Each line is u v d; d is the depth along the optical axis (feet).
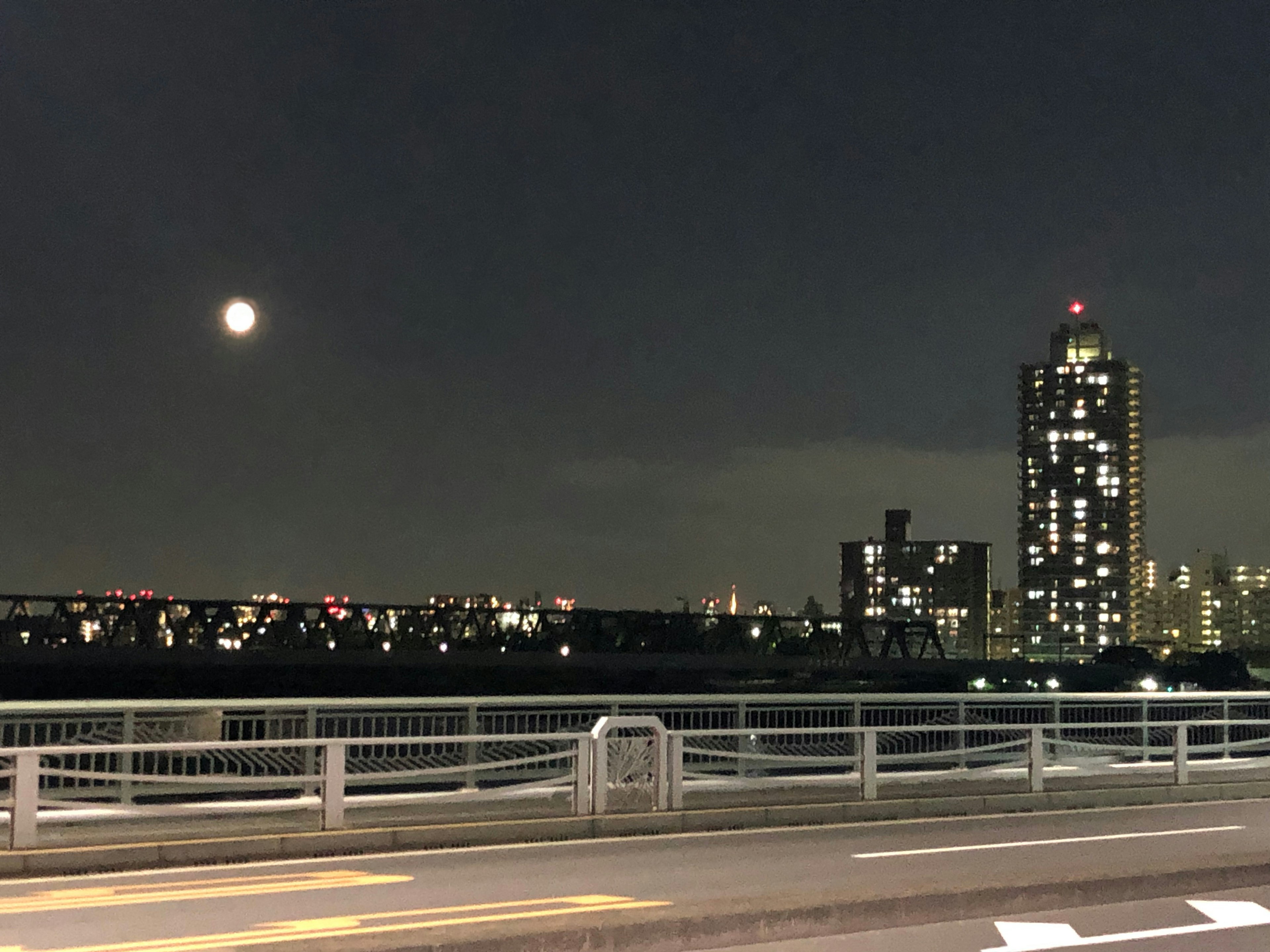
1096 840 47.80
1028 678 361.71
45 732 55.06
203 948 27.76
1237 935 30.55
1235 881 37.78
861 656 349.20
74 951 27.81
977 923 32.07
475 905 33.58
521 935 27.58
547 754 58.75
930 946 29.25
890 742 70.03
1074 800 60.23
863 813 54.65
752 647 353.92
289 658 257.14
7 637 260.42
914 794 58.39
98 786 52.80
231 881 37.81
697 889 36.22
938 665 343.26
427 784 63.82
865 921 31.35
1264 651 554.05
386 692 283.38
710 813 51.08
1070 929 31.22
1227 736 71.82
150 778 41.34
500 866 40.81
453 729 62.49
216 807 42.57
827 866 41.01
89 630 288.51
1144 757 72.64
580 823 48.29
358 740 45.39
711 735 54.54
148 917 31.81
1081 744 70.64
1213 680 445.37
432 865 41.16
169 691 264.11
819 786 59.06
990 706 73.31
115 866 39.88
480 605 397.19
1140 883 35.88
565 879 38.19
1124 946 29.32
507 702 57.36
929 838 48.49
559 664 286.25
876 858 42.78
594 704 70.18
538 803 51.34
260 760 53.62
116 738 53.57
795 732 55.83
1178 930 31.14
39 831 43.19
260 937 29.35
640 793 51.31
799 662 319.27
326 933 29.55
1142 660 451.94
